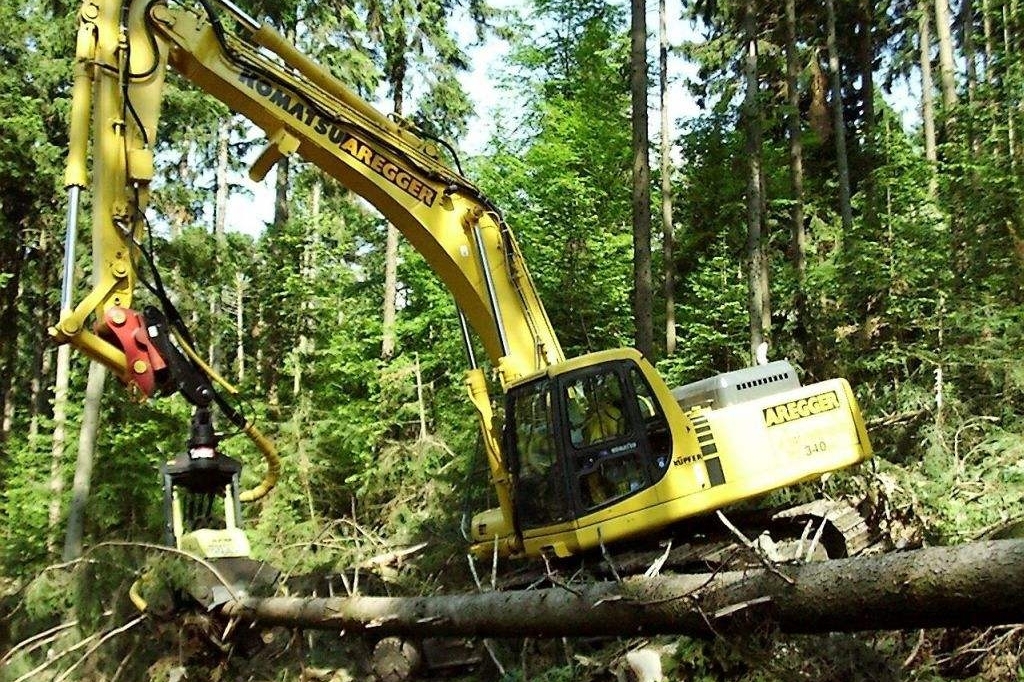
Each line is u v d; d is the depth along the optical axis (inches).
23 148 580.7
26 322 796.6
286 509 496.1
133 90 282.7
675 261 812.0
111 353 259.6
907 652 203.2
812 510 299.7
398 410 591.2
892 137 842.8
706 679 191.0
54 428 576.7
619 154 791.7
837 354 509.7
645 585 185.2
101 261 265.4
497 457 317.4
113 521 505.7
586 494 289.4
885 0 895.1
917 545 296.7
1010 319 459.5
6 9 574.9
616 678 221.3
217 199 863.1
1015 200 506.9
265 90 309.0
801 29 877.8
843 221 755.4
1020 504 308.7
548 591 207.0
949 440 390.6
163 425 536.1
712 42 760.3
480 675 275.9
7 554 474.0
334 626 256.2
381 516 481.1
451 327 700.7
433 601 231.9
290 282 692.7
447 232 329.1
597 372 296.0
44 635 295.7
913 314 485.4
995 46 683.4
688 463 291.1
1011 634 198.1
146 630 294.8
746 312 681.0
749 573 167.2
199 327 634.8
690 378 676.7
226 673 283.4
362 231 910.4
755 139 647.1
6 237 660.7
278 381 690.8
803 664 176.6
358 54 663.1
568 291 636.7
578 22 858.8
